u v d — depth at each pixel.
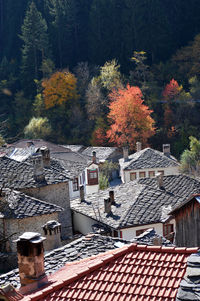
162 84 91.06
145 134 70.62
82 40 103.69
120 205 26.88
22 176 25.22
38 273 9.18
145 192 27.78
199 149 52.50
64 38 101.25
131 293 7.42
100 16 100.25
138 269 7.96
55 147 58.72
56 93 84.81
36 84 91.56
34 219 22.11
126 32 98.12
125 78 88.19
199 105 78.81
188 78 89.81
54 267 11.85
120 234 24.44
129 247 8.62
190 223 16.02
